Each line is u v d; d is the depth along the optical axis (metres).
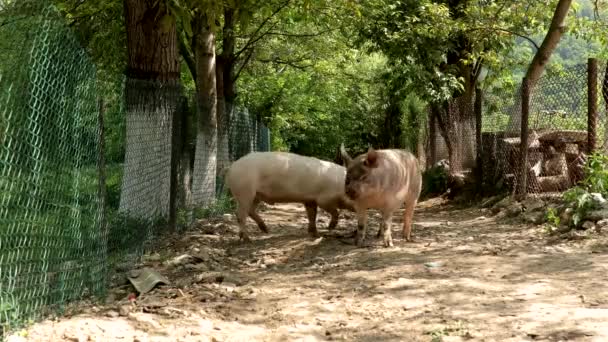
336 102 32.75
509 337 4.64
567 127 11.48
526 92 11.59
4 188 4.34
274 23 18.31
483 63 17.67
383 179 8.18
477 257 7.55
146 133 8.48
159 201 9.15
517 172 11.88
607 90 9.79
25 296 4.75
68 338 4.66
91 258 6.03
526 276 6.46
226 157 14.07
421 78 16.08
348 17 15.43
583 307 5.26
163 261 7.72
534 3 16.56
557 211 9.40
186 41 17.56
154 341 4.79
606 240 7.79
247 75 25.89
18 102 4.44
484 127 16.78
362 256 7.94
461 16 17.03
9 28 4.67
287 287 6.52
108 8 14.88
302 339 4.92
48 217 5.04
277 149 29.33
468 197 14.51
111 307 5.61
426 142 20.64
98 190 6.24
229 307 5.75
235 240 9.38
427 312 5.42
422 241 9.05
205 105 12.17
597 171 8.93
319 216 12.94
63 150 5.29
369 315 5.46
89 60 6.03
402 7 16.48
